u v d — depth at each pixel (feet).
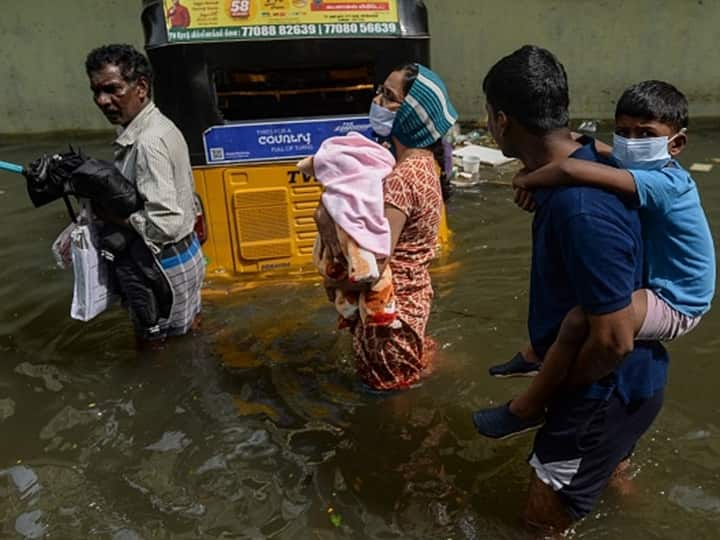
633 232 6.67
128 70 10.71
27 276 15.05
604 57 25.58
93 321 13.19
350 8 13.30
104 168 10.73
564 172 6.61
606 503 8.65
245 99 14.16
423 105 9.45
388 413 10.43
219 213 13.93
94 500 9.07
